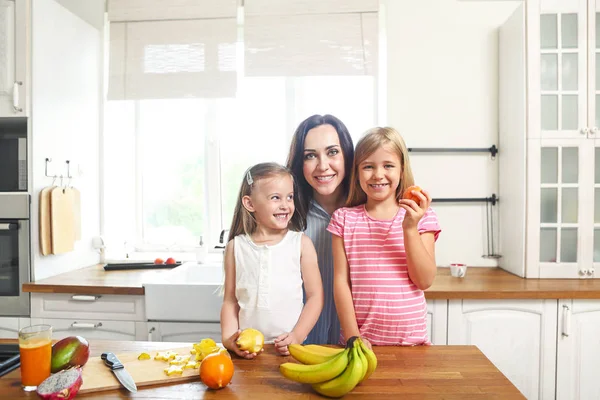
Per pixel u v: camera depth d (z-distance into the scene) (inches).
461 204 90.7
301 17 92.9
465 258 90.8
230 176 103.5
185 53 96.3
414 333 44.1
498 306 70.3
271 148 101.6
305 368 31.6
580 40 76.2
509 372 70.8
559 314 70.0
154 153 105.1
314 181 49.4
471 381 33.2
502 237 88.0
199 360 36.9
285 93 100.0
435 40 90.4
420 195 40.6
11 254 76.9
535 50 76.5
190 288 71.8
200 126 103.4
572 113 77.0
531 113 76.8
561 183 77.5
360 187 49.0
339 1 92.3
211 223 103.7
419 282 43.2
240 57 99.6
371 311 44.3
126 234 105.5
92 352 39.9
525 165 77.6
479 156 90.1
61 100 84.3
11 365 37.6
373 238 45.7
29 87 76.0
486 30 89.6
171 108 103.8
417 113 91.0
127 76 97.0
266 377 34.4
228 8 95.2
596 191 77.4
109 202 100.3
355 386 32.1
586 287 70.9
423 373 34.8
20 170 76.5
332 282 50.8
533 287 71.1
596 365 70.2
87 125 93.7
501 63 87.7
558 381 70.4
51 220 78.7
